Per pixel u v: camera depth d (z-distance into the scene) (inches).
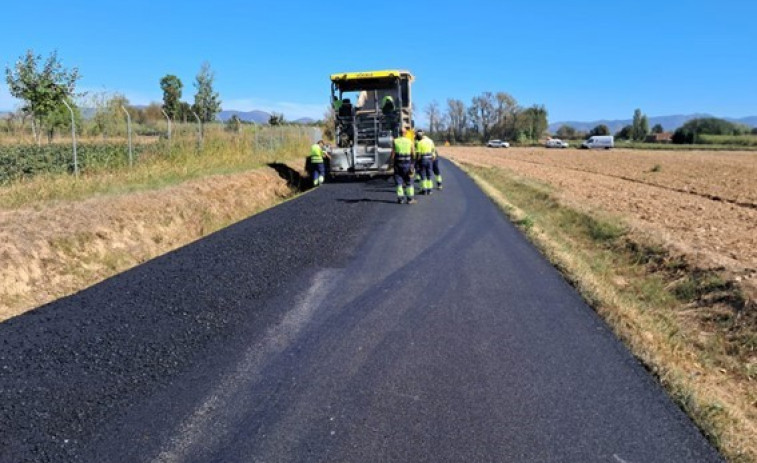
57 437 153.0
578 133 5093.5
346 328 231.8
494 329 230.7
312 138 1523.1
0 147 786.2
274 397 174.4
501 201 616.7
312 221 467.5
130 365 196.4
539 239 403.5
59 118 880.3
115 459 143.3
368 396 174.7
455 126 4960.6
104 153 705.6
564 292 281.1
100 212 435.8
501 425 157.4
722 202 724.7
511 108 4744.1
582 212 532.7
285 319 241.3
